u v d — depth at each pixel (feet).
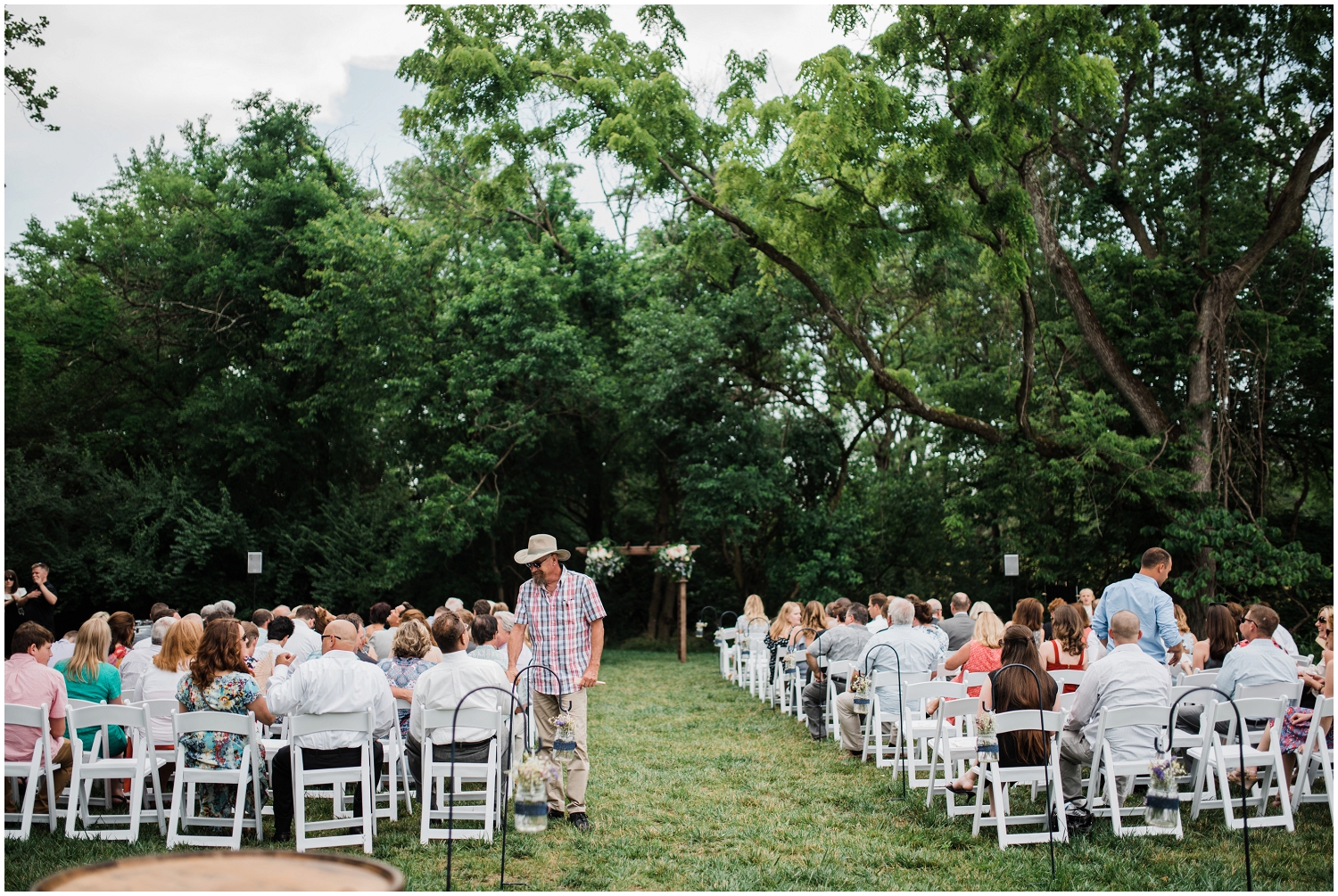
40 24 40.40
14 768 18.47
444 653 20.34
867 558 77.15
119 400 85.97
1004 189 47.73
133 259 84.12
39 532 71.72
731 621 77.71
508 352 67.51
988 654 24.76
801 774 25.59
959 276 67.62
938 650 26.96
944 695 22.93
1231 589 54.80
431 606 78.64
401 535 72.95
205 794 20.04
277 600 77.10
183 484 76.64
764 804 22.29
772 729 33.12
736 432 69.21
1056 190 61.11
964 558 75.10
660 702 41.19
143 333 84.02
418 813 21.62
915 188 47.29
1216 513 50.39
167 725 21.11
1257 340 57.06
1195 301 55.98
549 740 20.52
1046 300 65.21
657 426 70.33
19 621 36.24
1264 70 55.42
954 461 74.02
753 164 51.85
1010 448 55.52
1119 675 19.21
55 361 81.82
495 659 23.25
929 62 47.21
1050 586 67.46
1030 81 45.73
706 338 66.54
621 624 84.43
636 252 76.13
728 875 16.99
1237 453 58.34
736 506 70.08
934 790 23.31
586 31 55.72
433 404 70.44
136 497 74.13
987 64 47.26
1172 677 25.04
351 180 82.12
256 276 76.28
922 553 75.92
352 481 79.97
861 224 49.49
